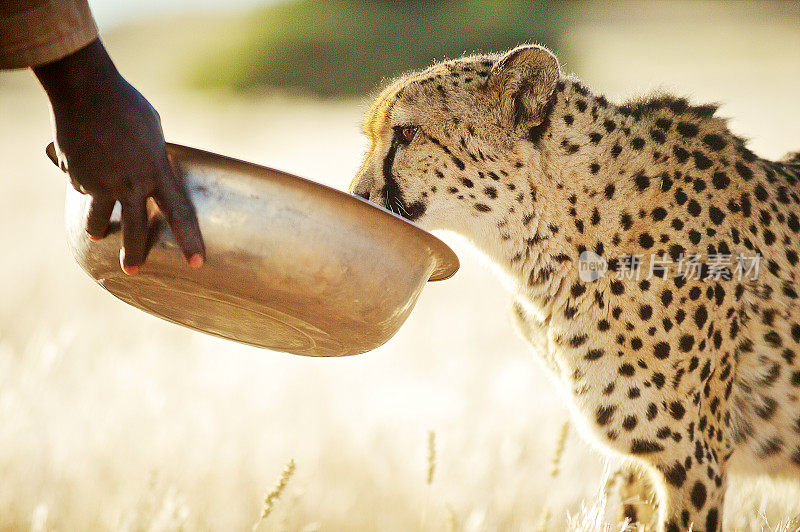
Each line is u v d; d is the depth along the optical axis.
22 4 3.66
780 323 6.73
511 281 6.93
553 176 6.65
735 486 7.72
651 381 6.44
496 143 6.67
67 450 8.99
